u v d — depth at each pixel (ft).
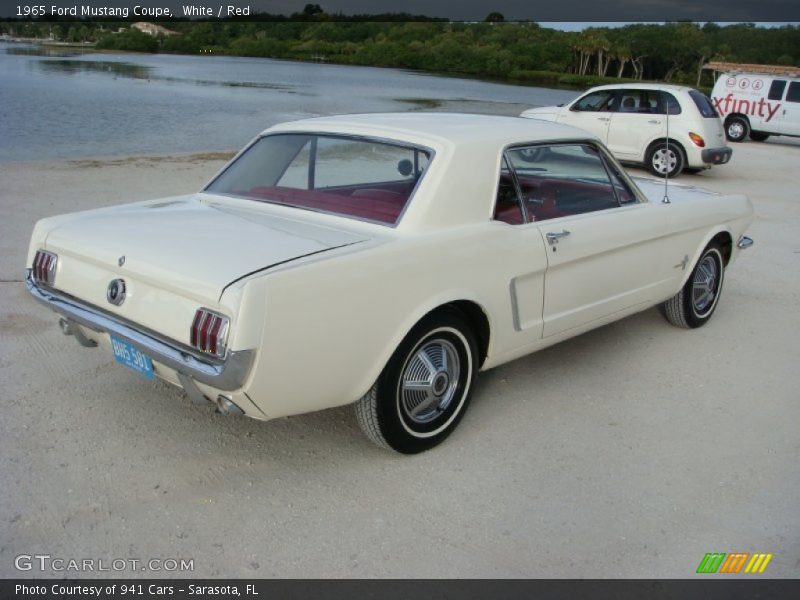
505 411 14.12
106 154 48.29
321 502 10.90
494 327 12.78
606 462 12.42
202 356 9.69
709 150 47.21
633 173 50.08
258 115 77.51
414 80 187.73
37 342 16.21
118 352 11.26
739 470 12.37
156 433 12.60
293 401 10.24
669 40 291.17
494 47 302.86
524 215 13.37
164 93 102.12
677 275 17.58
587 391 15.20
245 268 9.77
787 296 22.86
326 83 149.59
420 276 11.21
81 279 11.42
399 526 10.44
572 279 14.23
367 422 11.64
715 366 16.88
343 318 10.29
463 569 9.61
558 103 113.80
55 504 10.52
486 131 13.16
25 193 32.48
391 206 11.96
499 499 11.20
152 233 11.25
